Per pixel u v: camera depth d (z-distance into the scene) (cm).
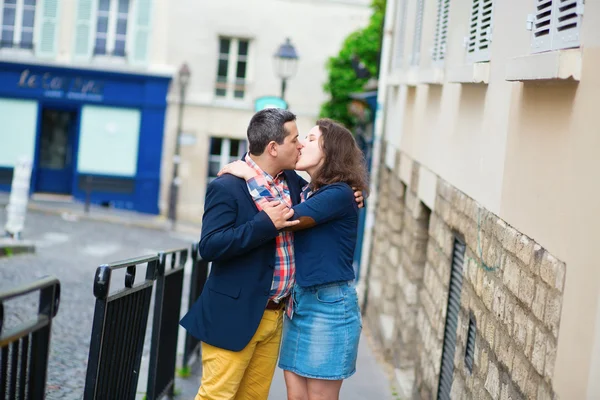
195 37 2642
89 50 2602
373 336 1116
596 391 328
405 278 909
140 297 548
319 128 486
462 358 579
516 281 453
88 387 455
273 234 455
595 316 336
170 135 2652
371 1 2669
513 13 507
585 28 374
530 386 411
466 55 638
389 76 1202
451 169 681
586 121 368
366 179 493
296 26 2680
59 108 2623
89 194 2406
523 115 474
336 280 472
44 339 376
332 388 484
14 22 2581
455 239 661
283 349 491
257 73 2684
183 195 2672
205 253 462
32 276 1288
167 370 664
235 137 2681
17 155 2608
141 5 2609
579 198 368
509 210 484
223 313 472
